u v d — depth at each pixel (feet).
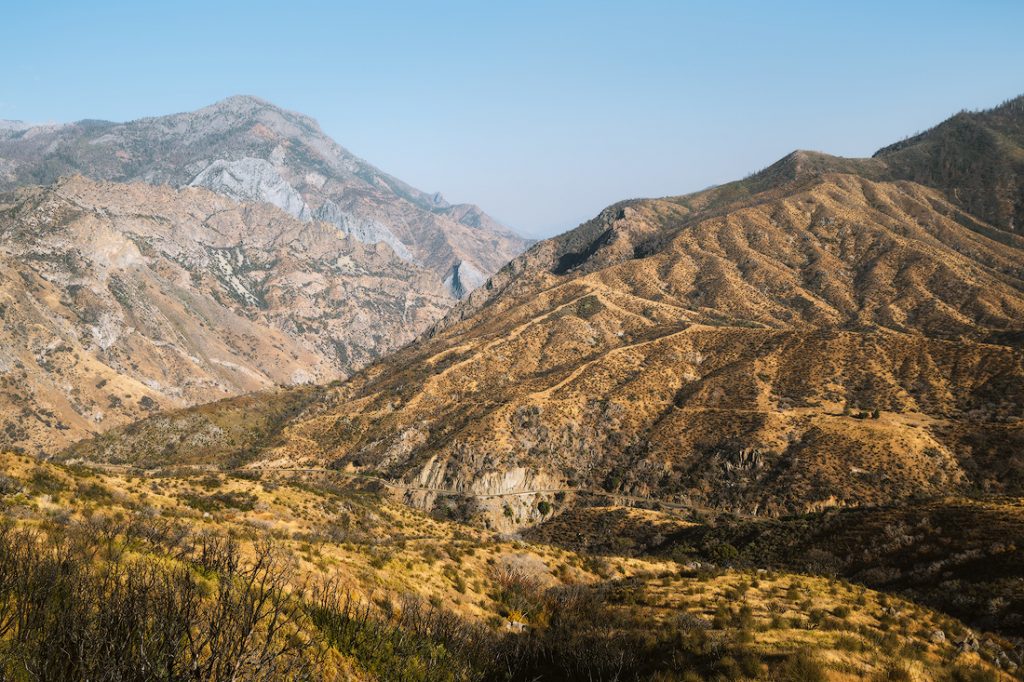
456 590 101.19
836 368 488.44
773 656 69.82
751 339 568.41
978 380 435.12
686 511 377.91
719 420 451.94
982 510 183.01
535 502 429.38
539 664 74.95
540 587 120.06
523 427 494.59
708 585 113.09
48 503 96.02
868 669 68.23
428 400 599.98
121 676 33.17
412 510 283.18
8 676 33.73
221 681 36.06
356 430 586.04
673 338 598.75
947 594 133.28
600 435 481.87
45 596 38.58
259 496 200.75
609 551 318.65
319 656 49.75
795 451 390.63
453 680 60.13
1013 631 107.65
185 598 40.22
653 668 71.05
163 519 95.50
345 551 103.04
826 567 196.03
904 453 359.05
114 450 652.48
